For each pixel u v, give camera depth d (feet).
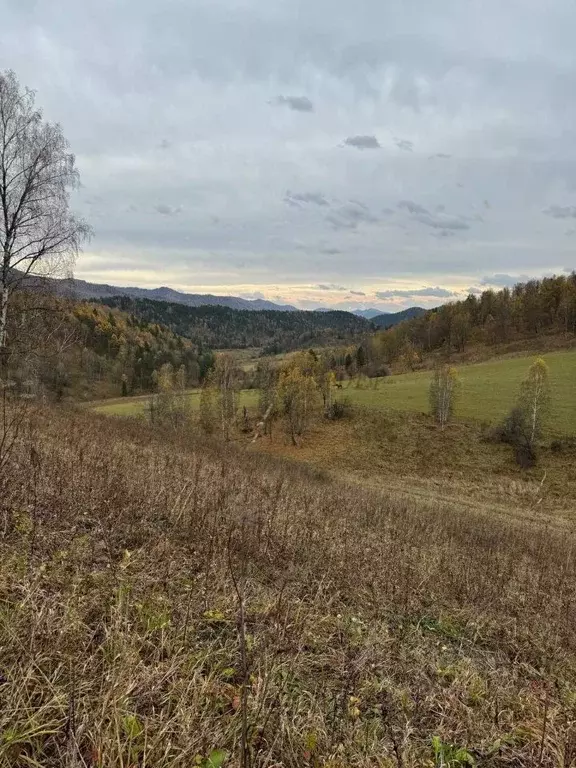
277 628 11.52
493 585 21.35
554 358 222.89
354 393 195.93
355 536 24.27
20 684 7.56
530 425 129.08
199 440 54.29
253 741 7.93
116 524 15.90
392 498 61.41
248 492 25.12
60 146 44.27
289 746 8.21
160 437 51.88
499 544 34.19
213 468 32.78
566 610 19.24
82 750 7.06
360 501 41.14
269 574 15.67
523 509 80.59
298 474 54.85
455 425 148.15
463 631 16.16
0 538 12.16
